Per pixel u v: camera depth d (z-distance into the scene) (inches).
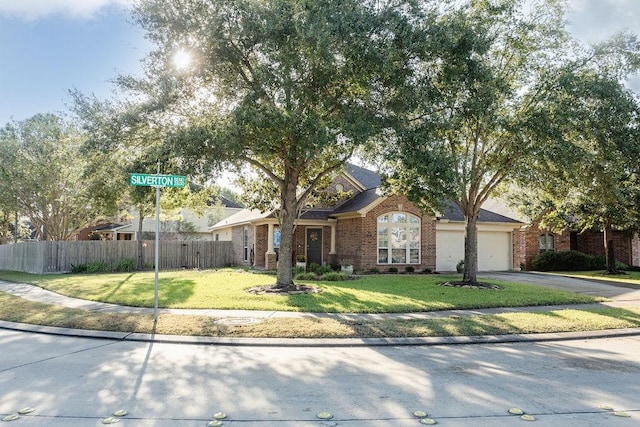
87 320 397.1
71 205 1068.5
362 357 294.8
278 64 490.6
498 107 596.4
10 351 308.8
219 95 559.5
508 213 1134.4
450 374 254.4
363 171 1192.8
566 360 289.4
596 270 1091.9
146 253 1089.4
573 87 555.2
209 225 1585.9
